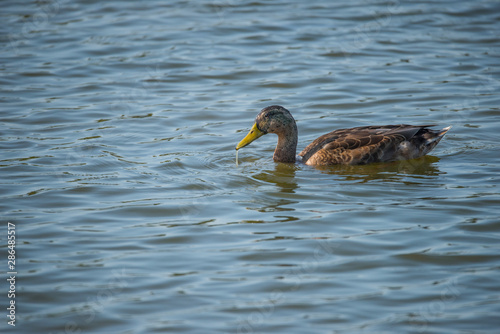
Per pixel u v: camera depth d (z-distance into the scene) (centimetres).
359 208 1304
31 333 919
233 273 1064
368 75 2178
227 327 923
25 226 1237
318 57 2345
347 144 1567
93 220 1266
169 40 2519
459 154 1611
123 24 2694
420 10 2794
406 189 1401
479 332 898
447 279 1035
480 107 1902
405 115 1872
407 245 1144
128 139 1734
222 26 2658
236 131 1792
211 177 1493
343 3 2928
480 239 1159
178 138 1745
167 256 1123
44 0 2998
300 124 1836
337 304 973
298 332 909
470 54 2330
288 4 2933
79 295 1005
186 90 2095
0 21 2725
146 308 971
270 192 1404
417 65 2253
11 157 1597
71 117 1880
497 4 2822
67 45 2475
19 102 1984
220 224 1248
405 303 972
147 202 1349
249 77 2189
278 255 1120
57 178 1473
